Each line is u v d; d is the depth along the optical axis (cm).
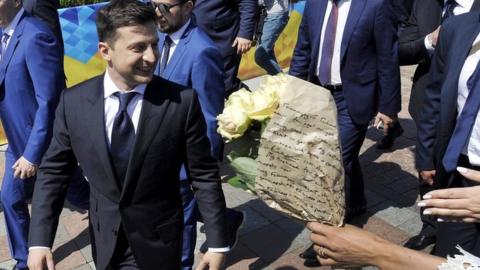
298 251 368
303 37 384
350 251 149
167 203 229
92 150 217
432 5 352
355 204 399
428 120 297
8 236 338
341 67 359
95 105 215
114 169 217
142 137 212
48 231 227
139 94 215
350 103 363
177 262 240
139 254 230
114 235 229
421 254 148
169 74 297
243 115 154
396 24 351
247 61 689
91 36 561
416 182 454
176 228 235
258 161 151
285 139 146
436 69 283
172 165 223
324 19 362
